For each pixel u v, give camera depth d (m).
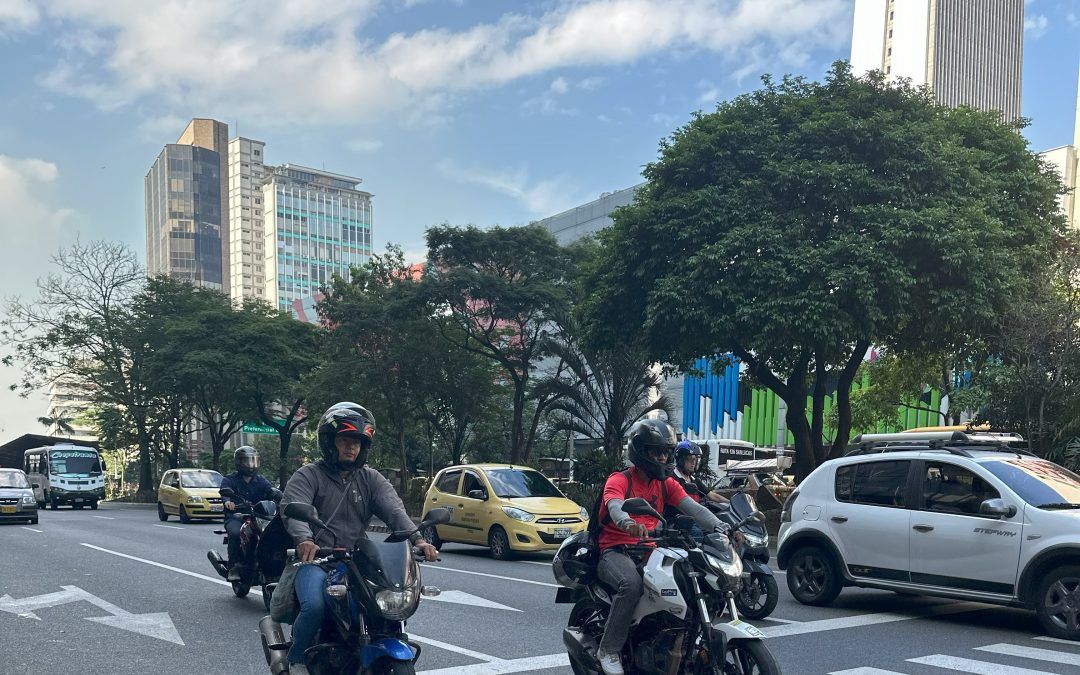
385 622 4.54
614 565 5.16
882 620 9.02
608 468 24.81
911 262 17.00
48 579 12.39
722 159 19.33
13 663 7.20
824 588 9.84
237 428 51.38
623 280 20.38
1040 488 8.63
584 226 59.41
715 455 39.62
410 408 32.78
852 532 9.62
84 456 42.53
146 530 22.52
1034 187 20.06
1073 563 8.04
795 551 10.23
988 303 17.00
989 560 8.50
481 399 32.62
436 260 30.02
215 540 19.17
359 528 5.21
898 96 19.67
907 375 24.09
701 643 4.88
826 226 17.88
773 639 8.02
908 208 17.48
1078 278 18.06
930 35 128.00
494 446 40.72
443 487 17.36
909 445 9.98
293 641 4.76
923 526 9.02
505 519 15.40
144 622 9.03
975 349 19.25
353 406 5.23
